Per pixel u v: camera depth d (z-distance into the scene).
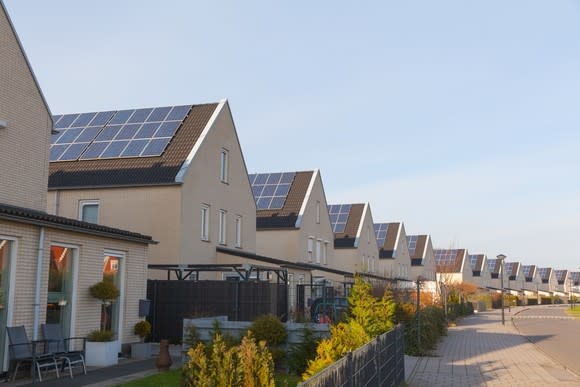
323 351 8.79
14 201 14.82
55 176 21.92
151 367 13.00
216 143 23.64
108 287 13.67
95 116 25.69
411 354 19.53
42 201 15.88
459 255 79.56
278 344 12.74
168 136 22.78
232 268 19.50
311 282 27.67
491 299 71.12
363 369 8.02
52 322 12.58
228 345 11.84
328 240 38.00
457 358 18.91
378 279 27.39
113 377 11.61
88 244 13.62
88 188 21.11
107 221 20.95
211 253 22.67
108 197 21.09
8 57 14.77
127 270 15.23
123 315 15.01
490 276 99.81
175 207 20.38
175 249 20.16
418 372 15.57
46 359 11.39
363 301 12.72
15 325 11.36
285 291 20.03
